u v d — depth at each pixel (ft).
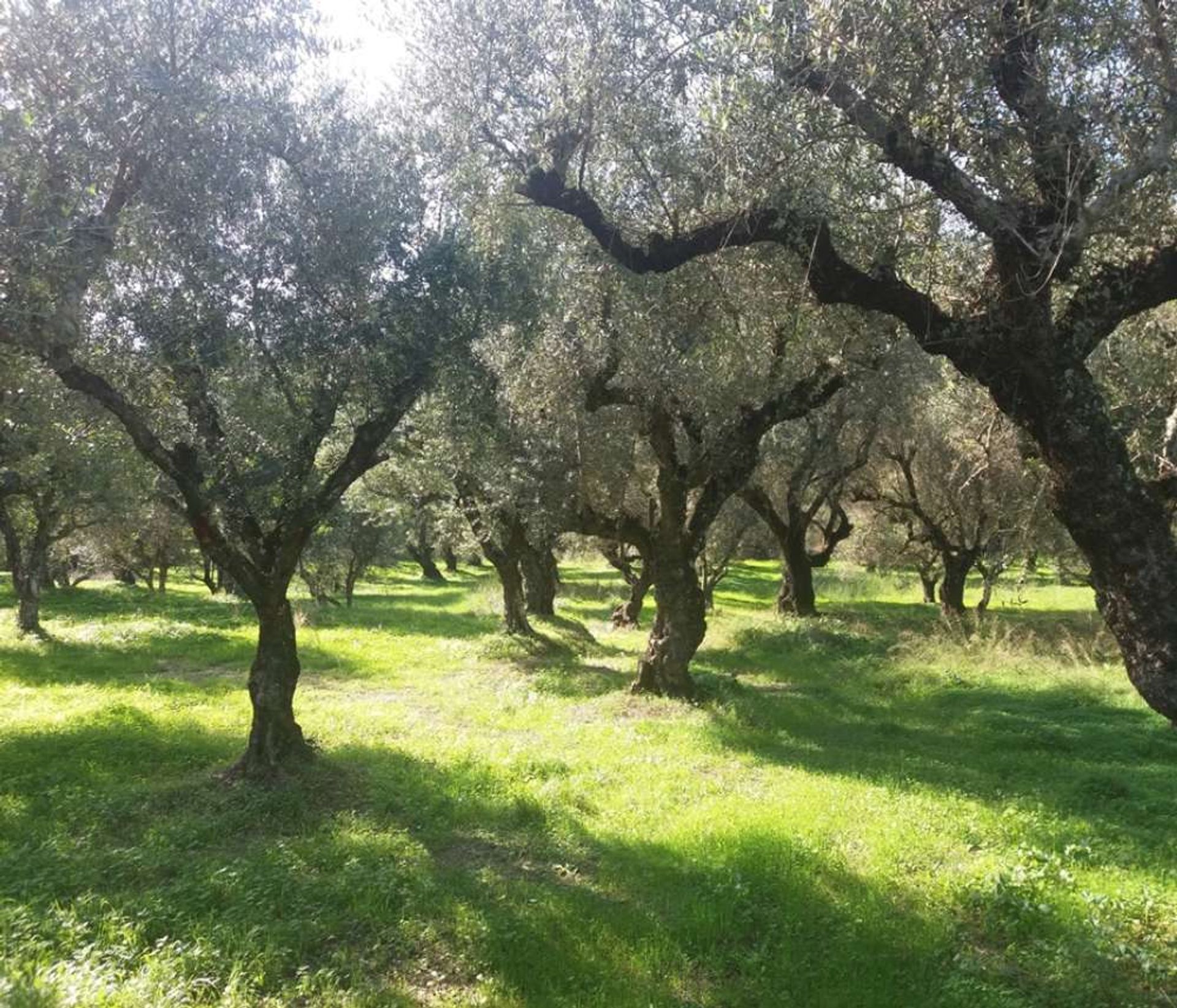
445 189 31.73
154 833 25.18
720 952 18.95
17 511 78.33
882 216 24.45
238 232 28.17
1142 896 21.70
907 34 18.62
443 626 82.64
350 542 102.12
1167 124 16.89
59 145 23.47
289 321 28.17
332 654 64.03
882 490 91.56
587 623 89.35
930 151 19.42
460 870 23.11
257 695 30.99
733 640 69.82
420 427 40.86
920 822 27.14
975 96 19.40
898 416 54.39
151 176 25.89
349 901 20.63
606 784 31.40
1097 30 18.35
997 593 114.73
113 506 67.46
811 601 84.89
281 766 30.63
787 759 35.58
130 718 41.34
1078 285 22.26
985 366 20.67
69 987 15.42
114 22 24.59
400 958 18.38
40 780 31.01
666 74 25.75
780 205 23.18
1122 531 18.67
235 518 29.86
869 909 20.54
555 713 44.01
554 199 27.04
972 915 20.99
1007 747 38.78
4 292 22.63
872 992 17.24
